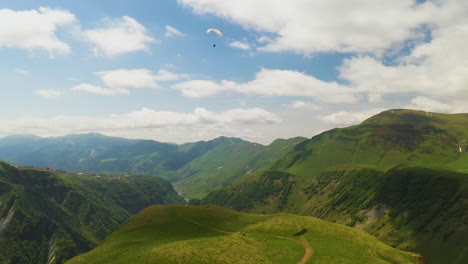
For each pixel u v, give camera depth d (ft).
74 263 319.06
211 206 629.51
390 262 327.67
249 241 350.02
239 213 593.83
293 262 301.22
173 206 612.70
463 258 562.66
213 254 295.69
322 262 304.50
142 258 291.38
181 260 278.46
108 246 383.04
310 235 394.11
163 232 462.60
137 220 539.29
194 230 473.67
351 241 378.53
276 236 397.39
